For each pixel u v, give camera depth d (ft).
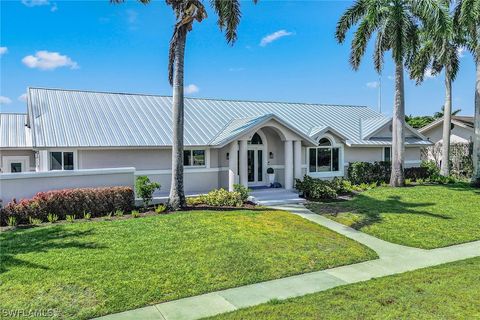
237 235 39.17
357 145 80.64
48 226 41.60
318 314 21.88
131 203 50.72
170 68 53.93
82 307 23.56
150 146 62.80
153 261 31.27
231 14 56.34
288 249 35.88
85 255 31.96
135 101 77.71
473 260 33.86
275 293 26.50
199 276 29.04
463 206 57.93
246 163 63.46
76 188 49.96
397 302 23.38
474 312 21.75
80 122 64.54
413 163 92.73
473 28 71.92
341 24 74.90
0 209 43.14
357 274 30.71
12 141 82.23
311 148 77.25
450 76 87.81
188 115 77.10
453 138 117.60
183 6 50.55
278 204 60.59
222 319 21.63
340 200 63.57
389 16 68.95
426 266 32.71
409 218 50.29
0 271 28.32
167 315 22.91
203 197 57.67
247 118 73.05
